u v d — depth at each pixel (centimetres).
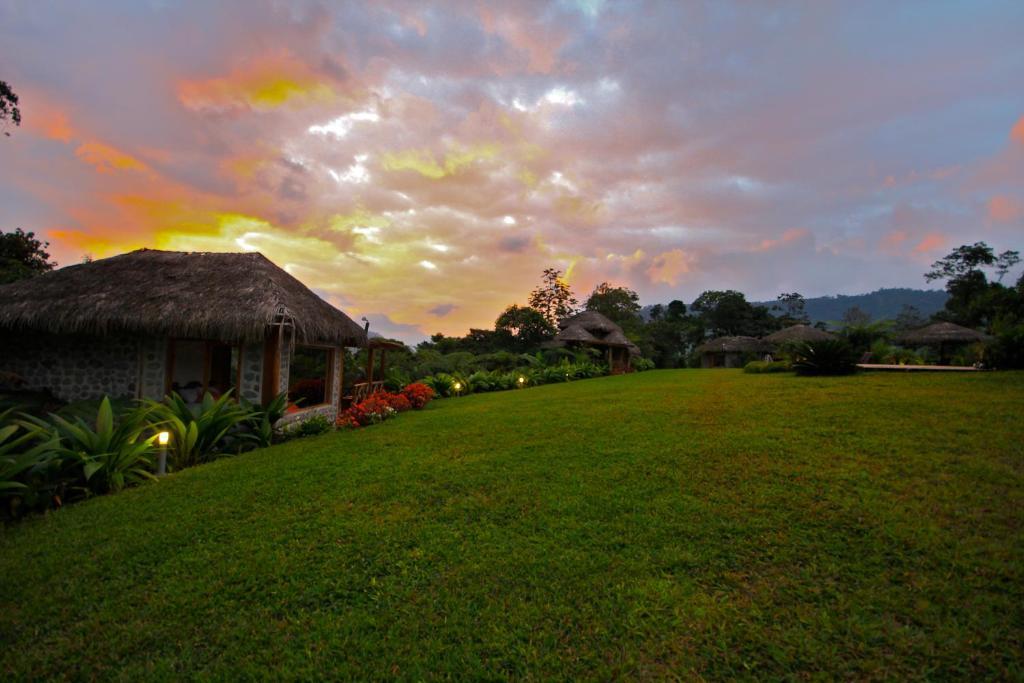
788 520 404
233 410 827
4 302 977
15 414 824
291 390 1487
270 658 273
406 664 266
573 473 561
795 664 254
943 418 686
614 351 3453
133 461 624
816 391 1035
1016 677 234
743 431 697
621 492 491
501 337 3191
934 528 373
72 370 1010
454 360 2364
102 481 582
